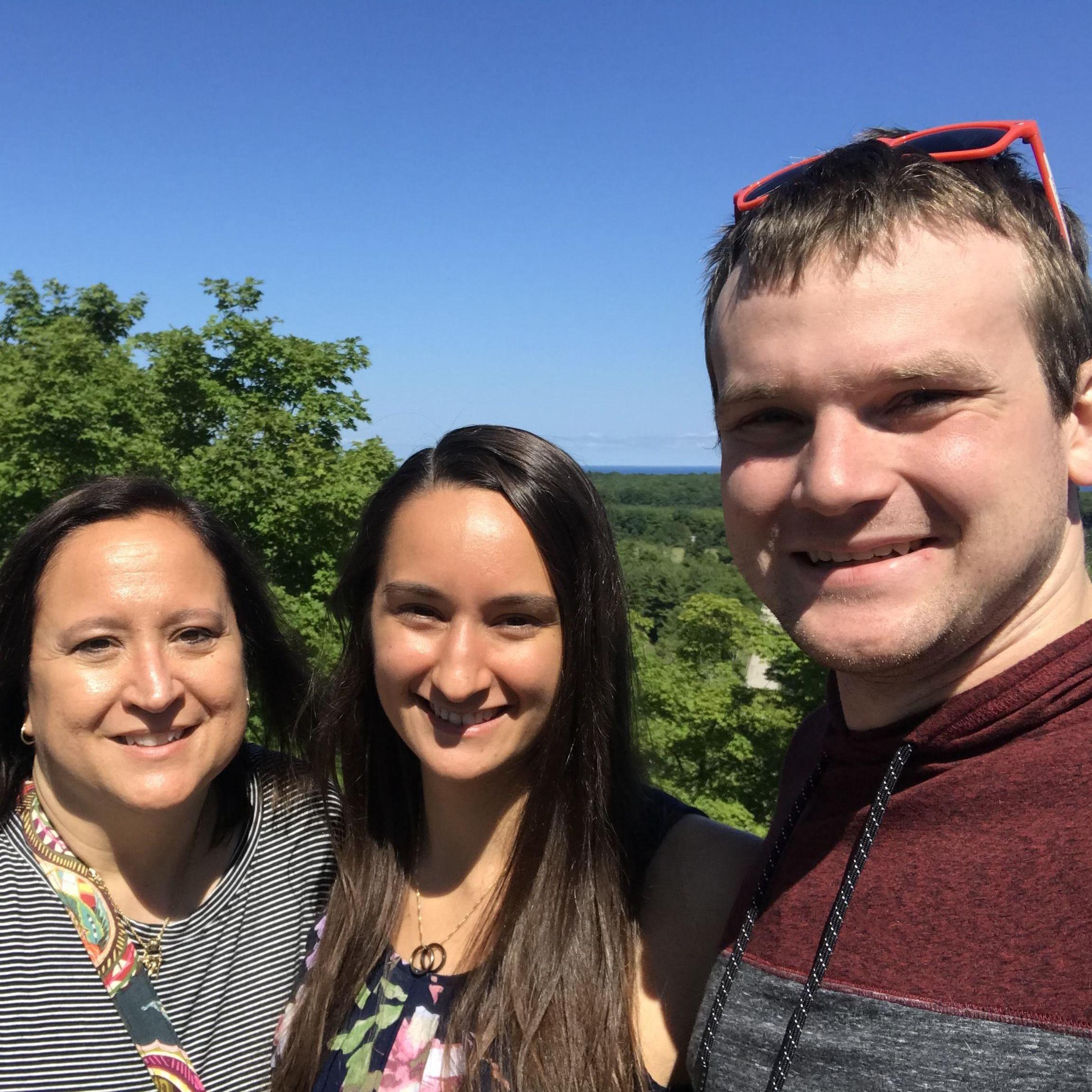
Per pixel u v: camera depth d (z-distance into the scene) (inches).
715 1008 21.6
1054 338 19.4
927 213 19.2
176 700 28.5
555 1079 25.3
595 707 27.6
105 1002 27.6
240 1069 29.1
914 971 18.6
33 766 30.4
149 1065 27.8
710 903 26.5
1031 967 17.6
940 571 19.4
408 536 27.0
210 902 30.1
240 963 30.0
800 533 20.3
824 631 20.1
